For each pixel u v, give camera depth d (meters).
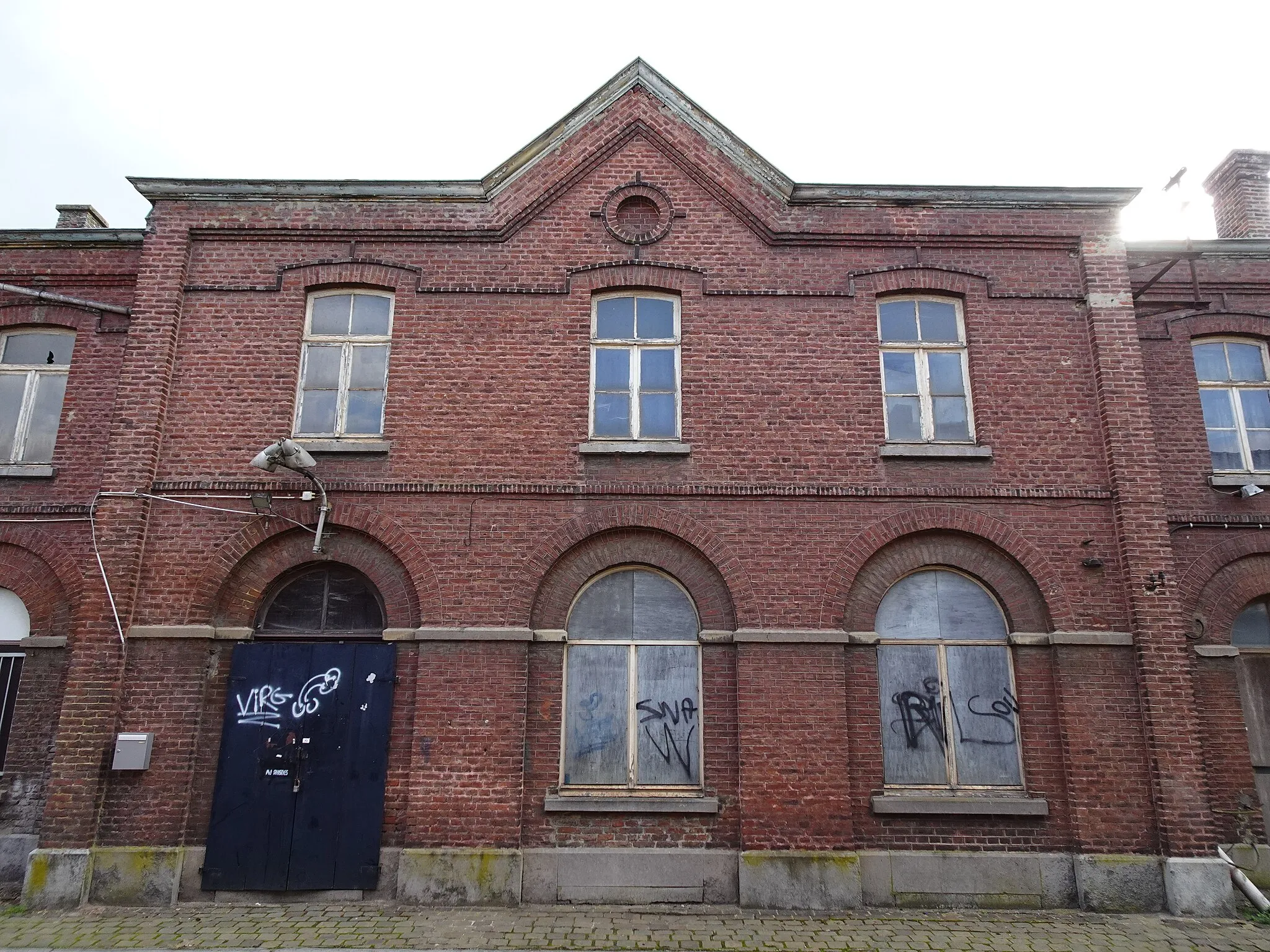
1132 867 9.78
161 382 11.00
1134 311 11.52
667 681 10.53
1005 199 11.79
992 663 10.63
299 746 10.14
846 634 10.37
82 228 12.37
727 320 11.43
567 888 9.74
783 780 9.98
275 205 11.72
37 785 10.44
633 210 11.98
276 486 10.71
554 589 10.62
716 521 10.73
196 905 9.62
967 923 9.25
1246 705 11.10
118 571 10.34
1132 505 10.75
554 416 11.07
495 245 11.69
